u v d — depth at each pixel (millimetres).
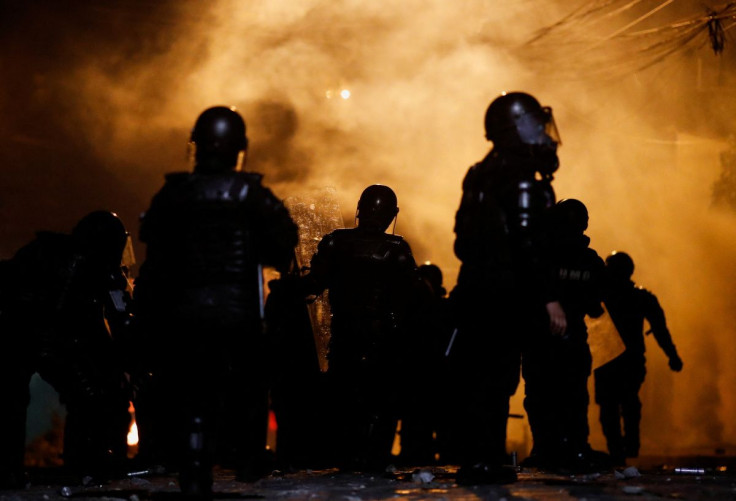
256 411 7707
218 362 6957
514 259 7484
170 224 6988
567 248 10867
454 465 12938
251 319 6879
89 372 9328
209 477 6914
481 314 7660
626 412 14898
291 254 7148
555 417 10969
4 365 9102
